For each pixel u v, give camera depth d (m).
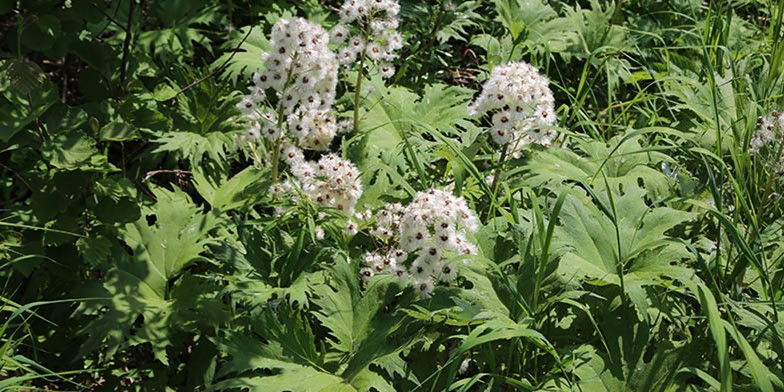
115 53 1.76
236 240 1.68
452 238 1.52
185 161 1.88
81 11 1.71
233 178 1.72
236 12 2.11
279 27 1.64
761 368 1.40
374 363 1.51
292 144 1.74
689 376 1.51
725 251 1.68
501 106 1.65
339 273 1.58
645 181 1.76
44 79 1.61
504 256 1.59
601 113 2.06
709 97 1.85
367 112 1.88
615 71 2.10
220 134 1.76
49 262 1.64
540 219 1.53
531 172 1.74
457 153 1.64
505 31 2.21
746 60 2.01
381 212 1.63
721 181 1.69
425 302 1.54
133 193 1.64
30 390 1.60
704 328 1.60
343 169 1.65
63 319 1.63
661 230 1.62
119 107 1.70
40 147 1.60
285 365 1.52
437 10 2.16
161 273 1.62
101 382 1.62
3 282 1.64
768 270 1.67
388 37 1.81
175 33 1.94
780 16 1.94
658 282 1.57
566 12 2.21
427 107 1.91
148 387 1.59
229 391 1.57
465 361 1.57
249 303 1.57
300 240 1.60
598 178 1.75
